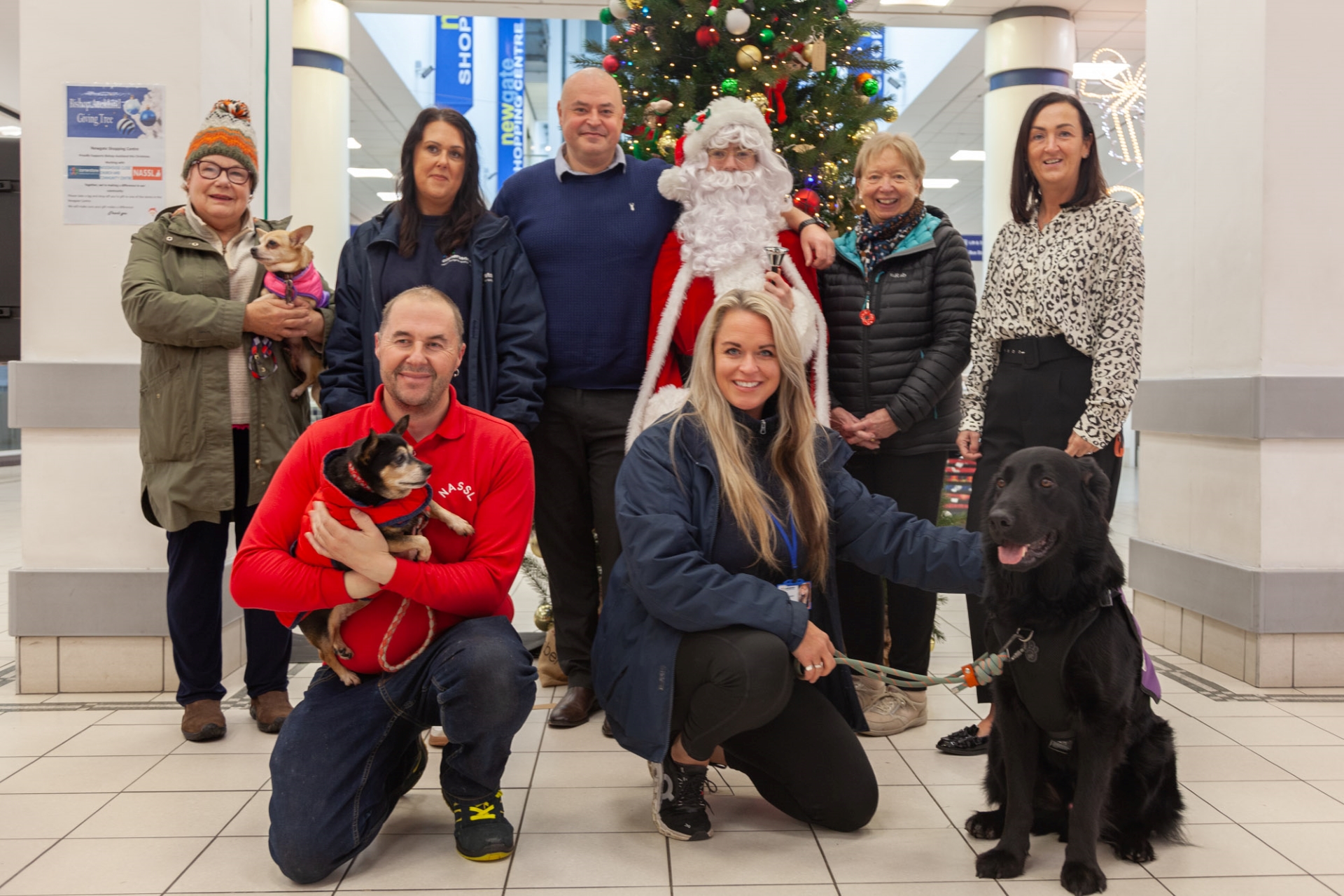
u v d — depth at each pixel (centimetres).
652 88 354
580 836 208
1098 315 264
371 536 181
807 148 340
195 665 271
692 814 208
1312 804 227
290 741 188
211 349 264
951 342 286
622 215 290
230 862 194
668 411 266
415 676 194
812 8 339
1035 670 183
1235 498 338
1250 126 326
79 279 313
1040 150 269
